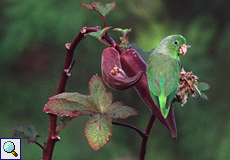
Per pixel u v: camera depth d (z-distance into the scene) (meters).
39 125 8.86
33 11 8.73
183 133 8.96
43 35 8.66
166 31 9.41
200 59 9.12
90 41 8.82
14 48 8.71
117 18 8.93
